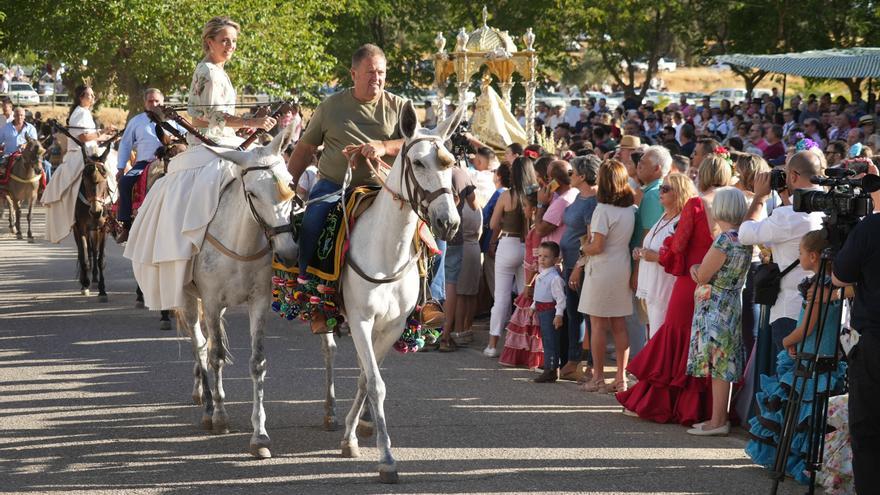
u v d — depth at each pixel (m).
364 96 6.85
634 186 10.49
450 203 5.84
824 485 6.30
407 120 6.04
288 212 6.64
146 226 7.47
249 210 6.84
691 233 7.71
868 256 5.42
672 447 7.18
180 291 7.11
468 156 13.27
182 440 7.25
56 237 13.43
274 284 6.86
